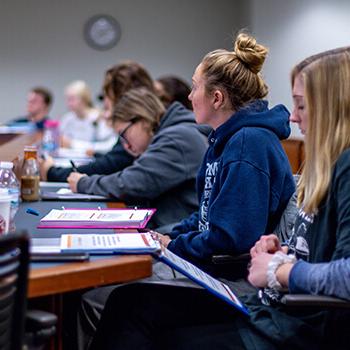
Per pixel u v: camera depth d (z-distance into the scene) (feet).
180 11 29.17
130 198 8.68
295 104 5.12
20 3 28.58
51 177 11.06
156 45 29.30
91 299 6.16
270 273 4.70
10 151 9.34
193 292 5.62
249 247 6.02
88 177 9.30
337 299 4.31
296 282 4.49
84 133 24.04
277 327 4.89
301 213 5.27
